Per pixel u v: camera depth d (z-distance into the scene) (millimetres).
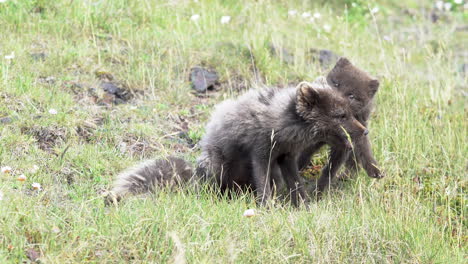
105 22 15898
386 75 15414
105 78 13750
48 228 8258
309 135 10531
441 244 9508
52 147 11039
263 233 8984
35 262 7793
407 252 9117
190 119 13172
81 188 9953
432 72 16719
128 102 13297
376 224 9508
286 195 11180
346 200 10578
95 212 9008
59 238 8219
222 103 11328
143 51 15016
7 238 7992
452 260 9258
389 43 19844
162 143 12062
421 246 9219
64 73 13484
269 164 10672
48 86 12766
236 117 10719
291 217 9578
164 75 14109
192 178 10664
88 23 15391
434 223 10344
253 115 10562
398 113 13648
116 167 10977
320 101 10383
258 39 15977
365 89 11930
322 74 15172
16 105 11688
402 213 9852
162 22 16844
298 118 10406
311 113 10375
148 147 11836
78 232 8320
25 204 8828
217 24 17406
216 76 14719
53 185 9867
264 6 19078
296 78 15242
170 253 8242
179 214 9102
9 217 8273
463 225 10727
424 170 12133
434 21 23391
